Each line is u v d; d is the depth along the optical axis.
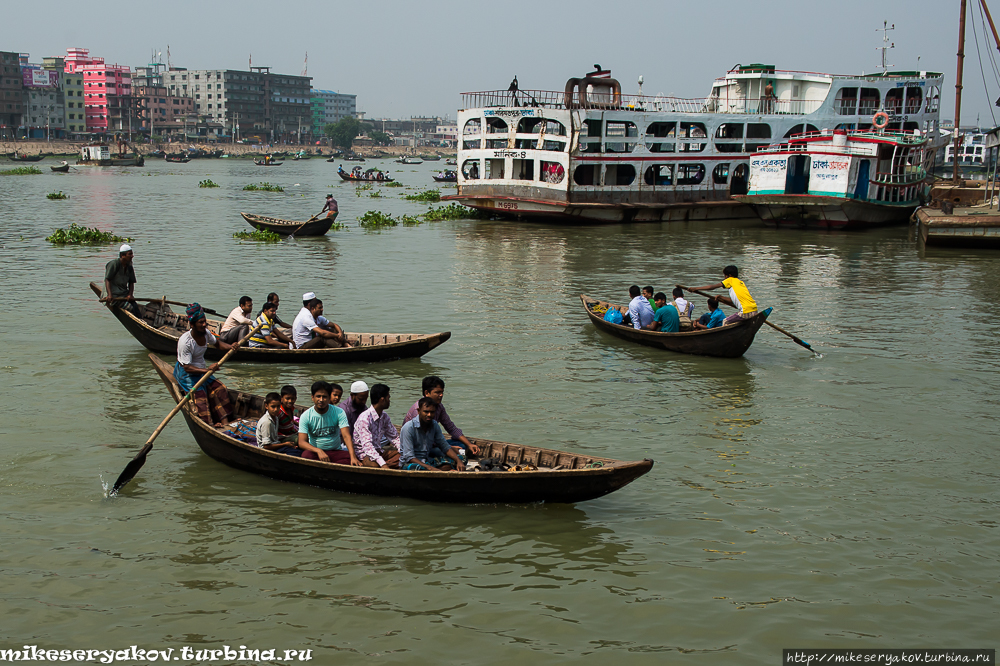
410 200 58.81
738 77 46.38
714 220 45.72
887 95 48.72
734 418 12.93
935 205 40.09
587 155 39.75
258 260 27.95
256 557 8.48
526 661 6.94
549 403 13.44
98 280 23.39
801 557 8.69
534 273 26.47
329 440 10.29
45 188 66.62
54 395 13.27
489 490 9.47
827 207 39.34
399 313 20.00
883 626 7.52
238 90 194.00
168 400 13.20
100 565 8.27
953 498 10.16
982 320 20.20
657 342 17.03
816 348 17.42
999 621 7.61
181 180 83.38
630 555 8.68
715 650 7.14
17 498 9.65
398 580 8.12
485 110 42.41
